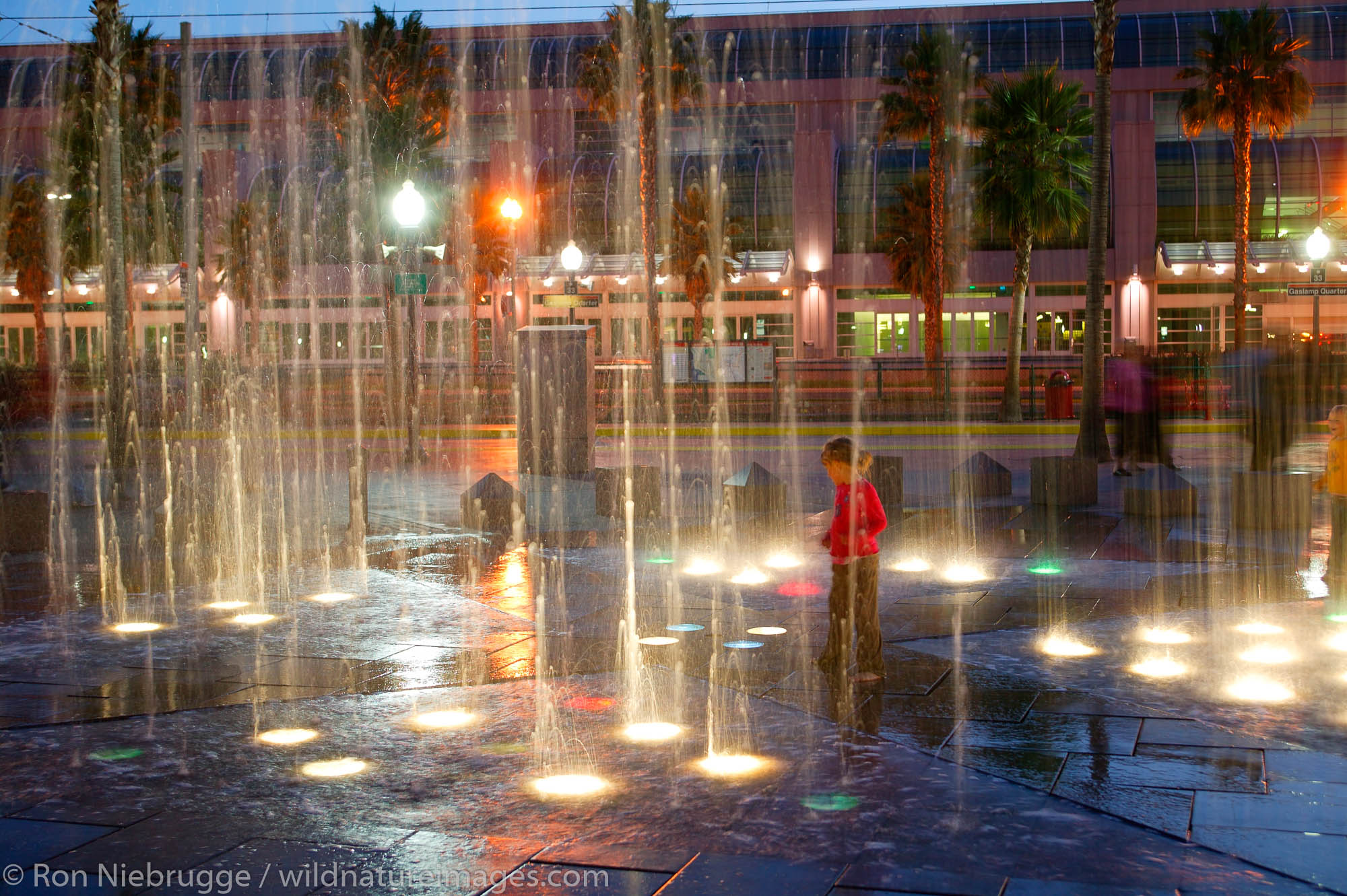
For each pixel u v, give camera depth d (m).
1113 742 5.25
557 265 49.47
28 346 55.22
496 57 54.22
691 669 6.65
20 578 9.79
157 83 40.28
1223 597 8.69
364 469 12.53
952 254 42.59
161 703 6.04
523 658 6.95
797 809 4.45
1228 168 49.22
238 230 52.03
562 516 13.62
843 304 51.34
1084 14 52.44
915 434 28.55
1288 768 4.89
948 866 3.92
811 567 10.23
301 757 5.14
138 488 16.66
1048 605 8.42
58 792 4.71
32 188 50.97
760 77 53.06
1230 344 48.50
